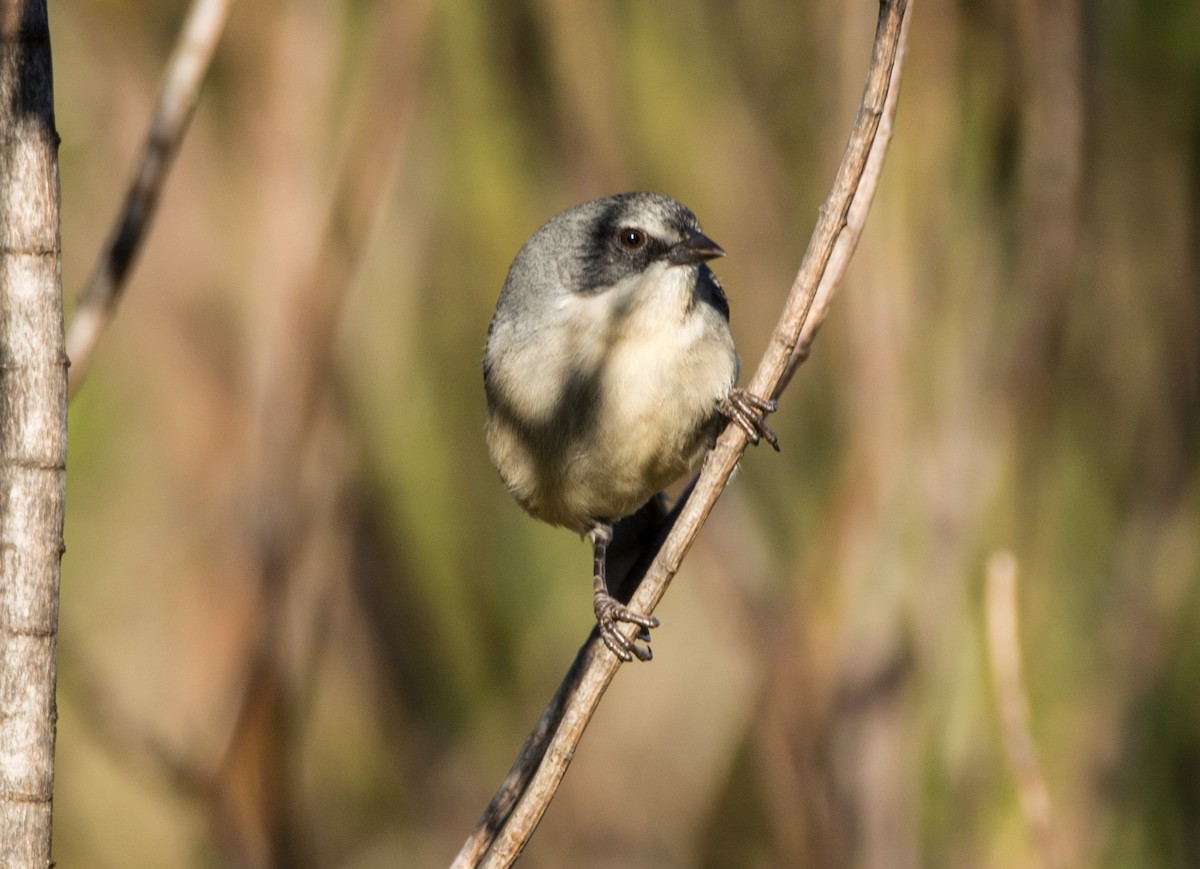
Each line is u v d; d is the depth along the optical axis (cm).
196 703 1129
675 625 1345
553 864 1315
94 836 1266
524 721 1337
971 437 971
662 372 783
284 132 1089
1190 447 1171
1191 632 1139
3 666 488
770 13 1184
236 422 1178
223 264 1192
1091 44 1070
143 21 1238
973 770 967
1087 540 1171
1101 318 1204
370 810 1325
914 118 957
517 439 823
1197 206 1180
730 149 1153
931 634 968
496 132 1251
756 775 1291
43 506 493
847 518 991
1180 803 1103
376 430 1274
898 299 962
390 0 1056
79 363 648
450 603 1330
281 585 1032
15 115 493
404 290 1278
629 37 1169
